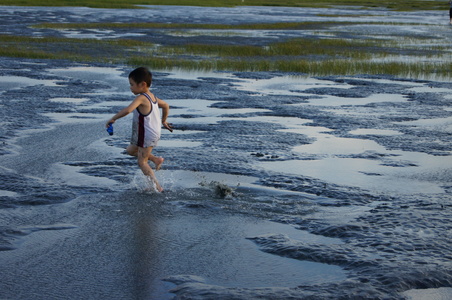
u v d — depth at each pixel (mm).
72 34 43000
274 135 12047
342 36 47156
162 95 17719
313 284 4961
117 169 8828
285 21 65750
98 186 7887
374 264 5328
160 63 26344
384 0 158750
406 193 7957
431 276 5066
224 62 27062
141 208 7012
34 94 17125
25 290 4805
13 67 24000
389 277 5031
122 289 4855
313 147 10969
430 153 10664
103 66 25516
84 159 9531
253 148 10695
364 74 24828
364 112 15422
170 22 59188
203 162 9344
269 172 8852
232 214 6879
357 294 4715
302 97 18156
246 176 8672
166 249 5773
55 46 33844
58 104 15508
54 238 6000
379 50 36562
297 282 5043
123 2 96375
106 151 10141
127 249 5746
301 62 26625
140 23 55250
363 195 7754
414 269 5188
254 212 6973
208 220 6652
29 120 13086
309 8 105625
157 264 5398
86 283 4957
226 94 18281
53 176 8430
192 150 10312
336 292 4762
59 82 20031
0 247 5703
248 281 5055
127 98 16969
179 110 15180
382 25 62656
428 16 84688
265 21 64812
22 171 8695
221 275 5180
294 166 9414
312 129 12891
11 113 13875
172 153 10008
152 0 105562
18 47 32438
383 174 9039
